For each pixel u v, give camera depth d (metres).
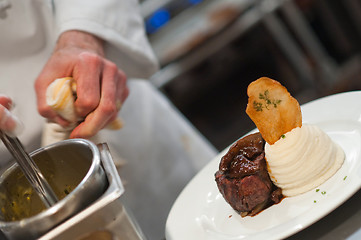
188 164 2.00
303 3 3.14
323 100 1.17
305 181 0.98
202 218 1.06
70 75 1.19
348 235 0.81
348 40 3.33
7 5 1.54
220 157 1.21
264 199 1.00
